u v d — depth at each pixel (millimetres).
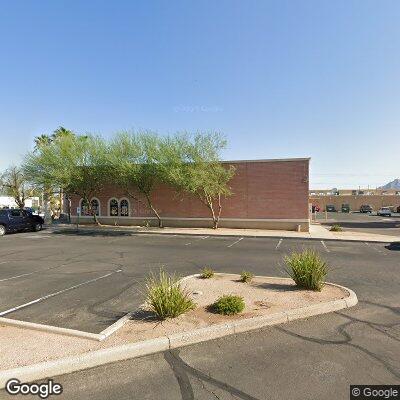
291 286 8172
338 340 5273
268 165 24844
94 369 4516
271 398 3781
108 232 24266
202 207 26594
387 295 7695
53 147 26344
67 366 4445
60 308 6871
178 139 24203
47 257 13414
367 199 77750
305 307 6422
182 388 4020
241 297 6887
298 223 24203
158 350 4992
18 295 7910
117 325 5727
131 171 24469
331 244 17594
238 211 25531
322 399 3752
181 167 23859
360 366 4461
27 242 18672
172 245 17125
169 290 6273
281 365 4516
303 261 8133
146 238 20484
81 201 30312
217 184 23859
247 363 4590
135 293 7977
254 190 25172
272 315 6023
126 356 4797
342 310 6691
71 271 10656
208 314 6160
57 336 5363
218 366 4523
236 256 13516
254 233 22141
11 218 23672
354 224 34094
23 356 4613
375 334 5488
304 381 4117
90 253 14430
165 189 27469
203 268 11031
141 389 4020
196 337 5281
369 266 11203
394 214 61125
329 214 62281
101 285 8797
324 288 7988
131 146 24969
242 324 5684
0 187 51281
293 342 5219
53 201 40188
